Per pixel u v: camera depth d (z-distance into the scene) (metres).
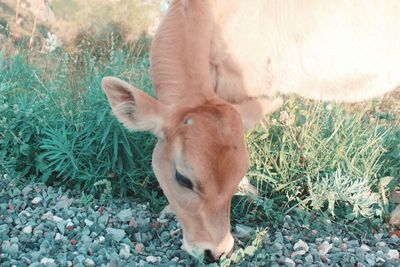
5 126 1.81
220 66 1.77
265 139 1.96
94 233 1.59
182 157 1.39
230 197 1.42
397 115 2.44
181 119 1.44
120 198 1.83
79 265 1.43
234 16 1.74
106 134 1.75
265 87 1.86
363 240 1.75
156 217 1.74
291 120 1.94
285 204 1.82
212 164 1.36
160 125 1.46
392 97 2.59
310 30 1.82
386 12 1.83
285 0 1.79
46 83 2.14
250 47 1.79
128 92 1.45
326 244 1.65
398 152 2.04
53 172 1.86
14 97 1.98
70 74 2.17
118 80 1.43
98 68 2.26
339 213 1.85
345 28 1.83
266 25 1.78
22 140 1.86
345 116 2.08
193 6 1.56
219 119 1.40
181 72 1.52
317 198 1.77
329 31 1.83
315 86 1.93
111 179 1.84
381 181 1.88
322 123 2.03
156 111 1.46
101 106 1.84
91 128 1.83
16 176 1.80
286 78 1.89
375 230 1.81
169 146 1.45
